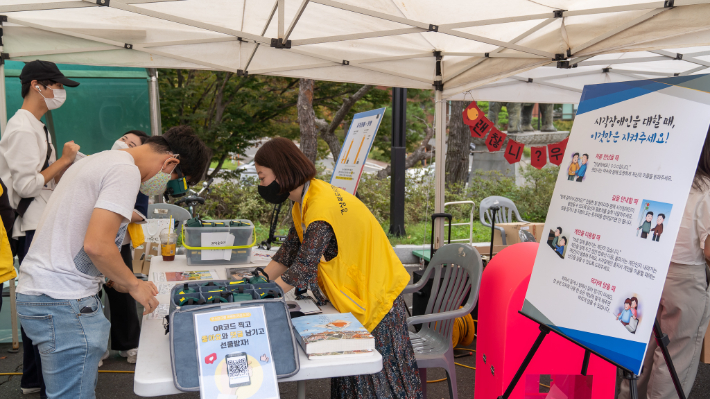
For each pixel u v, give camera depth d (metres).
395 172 7.51
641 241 1.66
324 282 2.09
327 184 2.13
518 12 2.78
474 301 2.41
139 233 2.41
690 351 2.53
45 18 3.27
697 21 2.12
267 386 1.39
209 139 8.75
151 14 2.62
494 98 4.62
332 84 9.35
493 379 2.40
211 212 8.52
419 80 4.06
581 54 2.74
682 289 2.47
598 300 1.78
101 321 1.79
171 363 1.38
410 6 2.76
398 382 2.05
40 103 2.65
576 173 2.03
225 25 3.30
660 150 1.67
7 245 2.41
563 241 2.01
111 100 5.25
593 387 2.32
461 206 9.17
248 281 1.84
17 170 2.54
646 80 1.80
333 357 1.55
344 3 2.64
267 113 9.16
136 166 1.73
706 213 2.35
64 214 1.70
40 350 1.73
